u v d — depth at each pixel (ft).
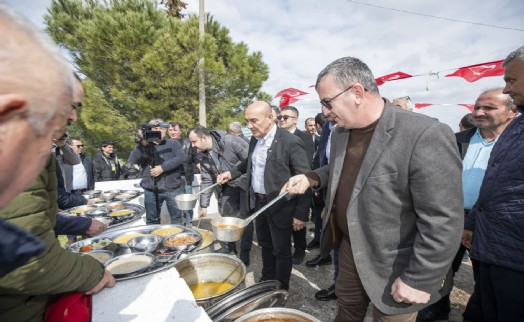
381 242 3.61
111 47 24.89
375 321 4.05
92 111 25.91
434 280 3.15
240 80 30.48
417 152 3.14
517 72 3.90
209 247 5.94
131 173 17.85
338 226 4.78
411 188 3.26
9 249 1.15
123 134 27.07
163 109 27.27
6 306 2.27
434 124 3.18
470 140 7.10
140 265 4.19
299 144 6.97
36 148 1.16
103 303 3.21
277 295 4.37
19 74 0.99
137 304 3.21
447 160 3.05
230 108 31.40
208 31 30.40
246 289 4.12
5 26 1.00
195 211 14.49
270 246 8.07
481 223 4.71
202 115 27.35
